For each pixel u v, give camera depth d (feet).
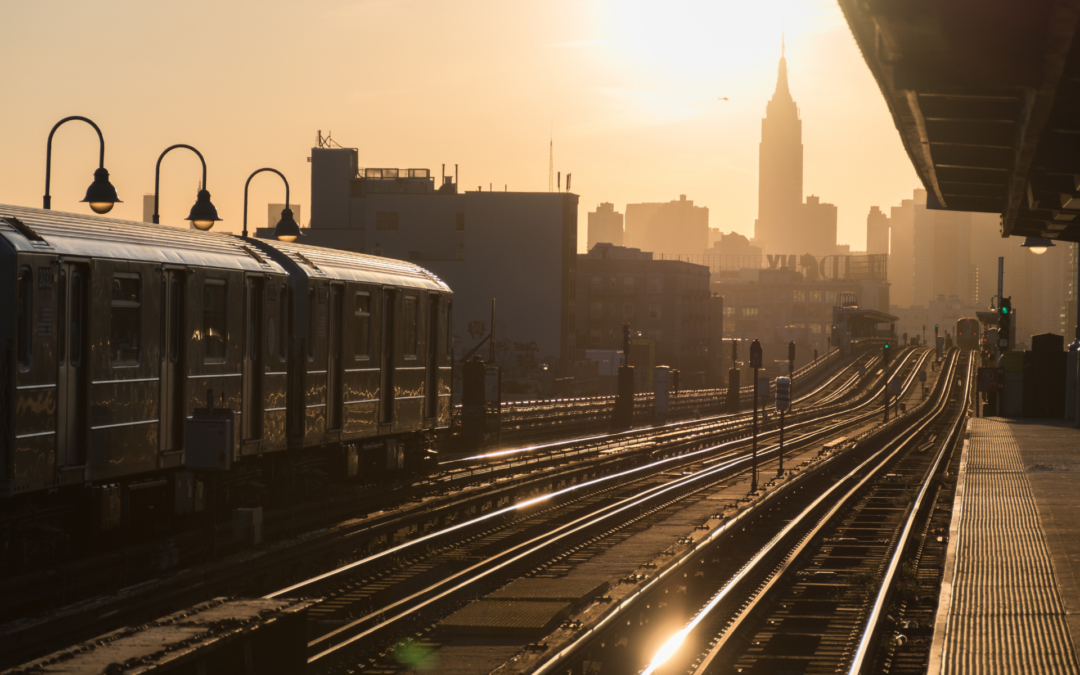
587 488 122.11
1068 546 72.49
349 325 92.07
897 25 48.24
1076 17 42.73
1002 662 44.45
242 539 67.46
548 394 367.66
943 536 97.19
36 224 58.44
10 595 52.37
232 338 75.66
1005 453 148.77
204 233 77.15
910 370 517.55
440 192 457.68
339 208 465.88
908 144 75.51
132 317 64.80
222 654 29.27
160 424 67.41
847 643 57.82
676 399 274.36
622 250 595.88
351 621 58.70
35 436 56.18
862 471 153.79
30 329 55.77
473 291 439.63
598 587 63.87
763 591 67.72
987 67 51.13
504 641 53.11
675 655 50.90
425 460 112.68
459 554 79.82
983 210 98.78
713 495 113.70
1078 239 105.40
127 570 60.44
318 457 90.38
